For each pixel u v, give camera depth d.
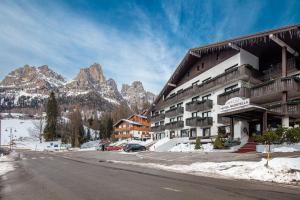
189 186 10.12
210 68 35.66
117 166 19.22
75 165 20.91
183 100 42.50
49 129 110.44
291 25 22.06
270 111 22.39
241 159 17.56
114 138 88.88
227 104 24.61
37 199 8.40
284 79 23.78
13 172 16.69
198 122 36.31
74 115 104.75
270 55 29.64
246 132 28.06
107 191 9.37
